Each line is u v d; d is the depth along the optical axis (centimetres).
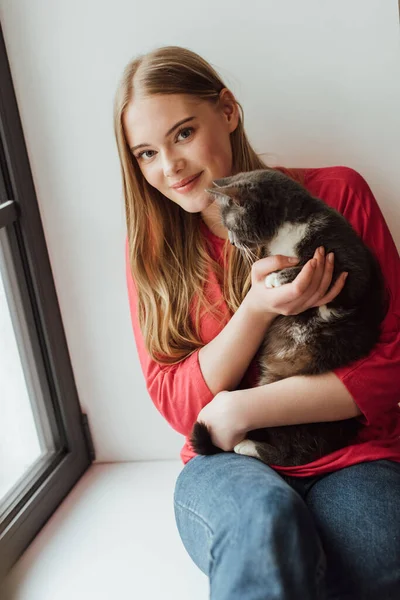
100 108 182
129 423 209
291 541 116
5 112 179
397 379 143
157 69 146
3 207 177
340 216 148
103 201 190
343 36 168
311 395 141
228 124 157
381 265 155
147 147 150
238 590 113
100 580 161
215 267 161
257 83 175
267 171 151
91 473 207
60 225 193
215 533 124
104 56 177
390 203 181
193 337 159
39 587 161
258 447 145
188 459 157
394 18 165
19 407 199
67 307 201
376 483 134
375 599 124
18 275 190
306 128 177
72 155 187
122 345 202
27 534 177
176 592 154
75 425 205
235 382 152
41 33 177
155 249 162
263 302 141
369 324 146
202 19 171
